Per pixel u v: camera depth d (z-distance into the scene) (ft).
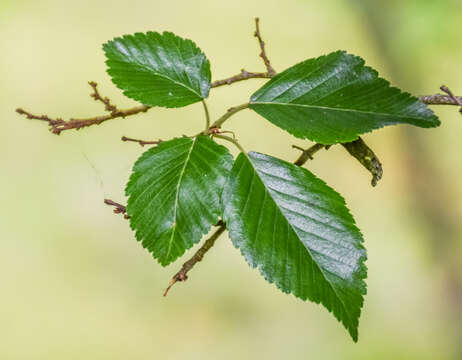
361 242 2.42
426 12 10.48
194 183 2.43
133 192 2.43
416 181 10.54
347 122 2.47
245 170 2.43
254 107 2.48
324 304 2.40
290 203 2.43
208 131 2.47
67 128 2.51
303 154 2.59
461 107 2.54
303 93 2.49
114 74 2.51
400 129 10.89
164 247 2.41
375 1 10.95
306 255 2.41
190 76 2.51
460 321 9.12
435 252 9.87
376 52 11.34
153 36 2.53
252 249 2.41
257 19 2.66
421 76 10.98
